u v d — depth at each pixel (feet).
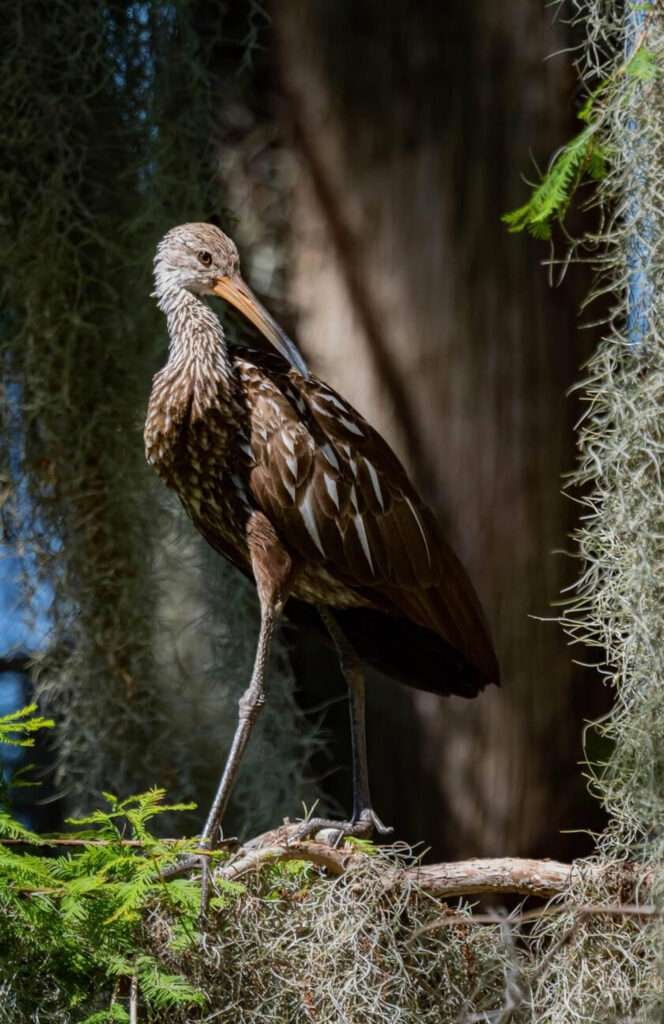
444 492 37.01
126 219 38.78
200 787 39.17
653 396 27.25
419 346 37.06
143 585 38.83
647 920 24.98
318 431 30.63
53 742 40.75
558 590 36.94
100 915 21.66
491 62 36.65
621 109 27.27
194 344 30.32
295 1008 23.67
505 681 36.88
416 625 32.27
